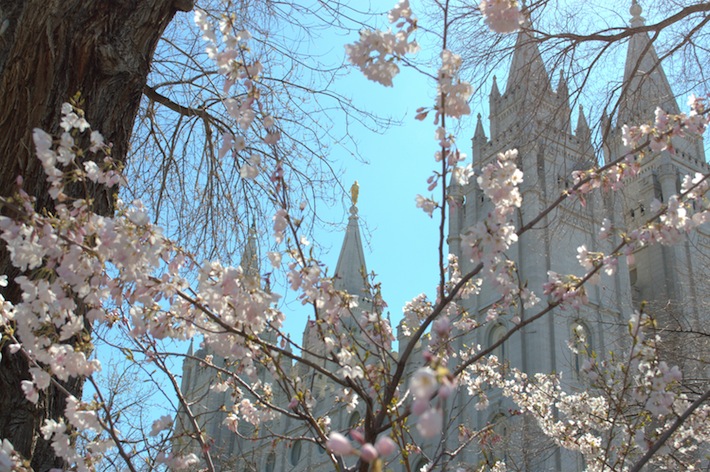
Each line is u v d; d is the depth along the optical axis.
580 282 5.61
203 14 5.36
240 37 5.41
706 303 24.23
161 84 11.40
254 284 5.06
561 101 15.48
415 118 5.08
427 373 2.48
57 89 7.05
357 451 2.85
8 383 6.18
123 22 7.61
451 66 4.93
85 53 7.27
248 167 5.58
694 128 5.97
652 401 6.15
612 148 15.38
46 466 6.40
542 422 11.23
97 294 5.04
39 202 6.62
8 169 6.65
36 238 4.61
